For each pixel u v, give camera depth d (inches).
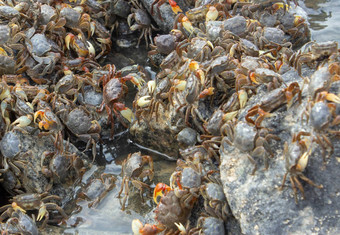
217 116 37.3
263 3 45.1
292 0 48.6
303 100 34.2
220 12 45.2
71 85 41.9
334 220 31.8
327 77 32.8
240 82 37.3
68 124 40.4
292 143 32.3
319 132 32.2
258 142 33.4
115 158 41.0
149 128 40.6
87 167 40.2
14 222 36.1
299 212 32.3
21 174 38.2
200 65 39.9
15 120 39.4
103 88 41.8
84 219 37.5
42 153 38.8
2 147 38.0
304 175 32.5
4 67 41.6
